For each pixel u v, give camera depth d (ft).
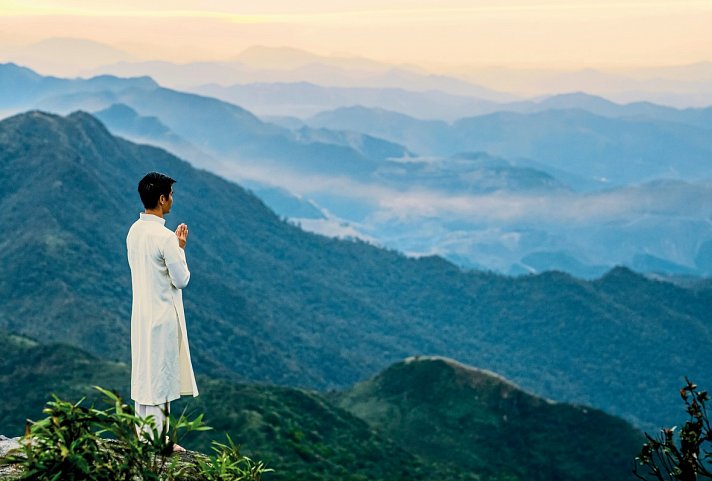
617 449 506.48
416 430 522.06
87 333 635.66
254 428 296.71
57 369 422.41
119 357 602.03
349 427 363.35
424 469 344.69
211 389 351.46
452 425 525.75
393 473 318.24
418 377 572.51
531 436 519.60
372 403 557.33
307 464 277.44
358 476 277.64
